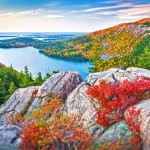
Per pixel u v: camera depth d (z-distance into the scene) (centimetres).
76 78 3231
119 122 1816
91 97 2278
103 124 1884
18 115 2927
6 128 1538
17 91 3491
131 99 1977
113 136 1639
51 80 3275
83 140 1447
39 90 3197
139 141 1546
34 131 1422
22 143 1366
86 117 2177
